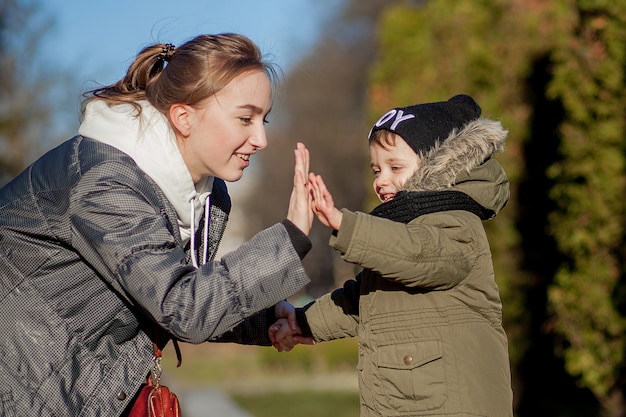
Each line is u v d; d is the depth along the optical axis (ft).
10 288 10.01
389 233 10.44
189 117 10.51
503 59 28.91
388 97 35.76
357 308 12.34
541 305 28.40
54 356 9.89
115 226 9.70
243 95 10.42
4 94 69.77
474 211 11.51
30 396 9.75
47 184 10.15
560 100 27.02
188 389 61.62
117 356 10.27
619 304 21.22
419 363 10.88
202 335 9.45
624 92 20.84
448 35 30.83
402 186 11.85
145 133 10.39
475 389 10.80
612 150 21.04
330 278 155.33
